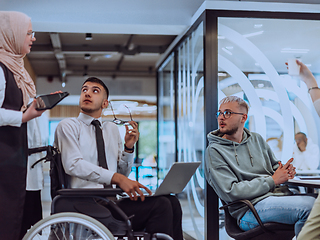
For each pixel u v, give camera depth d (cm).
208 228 330
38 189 242
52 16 396
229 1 352
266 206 242
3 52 206
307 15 358
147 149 1194
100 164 229
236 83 349
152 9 411
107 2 405
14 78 208
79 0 401
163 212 211
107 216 204
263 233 245
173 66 522
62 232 199
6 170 200
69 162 215
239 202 253
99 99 239
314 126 355
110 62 948
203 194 344
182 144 457
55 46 705
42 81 1054
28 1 393
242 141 279
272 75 354
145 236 206
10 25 205
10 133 202
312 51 358
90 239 198
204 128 346
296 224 230
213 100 344
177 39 480
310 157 353
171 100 536
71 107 1161
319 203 215
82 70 1001
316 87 358
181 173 212
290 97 354
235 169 264
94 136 238
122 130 724
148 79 1090
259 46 354
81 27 416
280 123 352
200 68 368
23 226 238
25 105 216
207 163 271
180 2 414
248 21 354
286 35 357
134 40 687
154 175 991
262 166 276
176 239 225
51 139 1144
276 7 355
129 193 207
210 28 349
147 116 1102
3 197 198
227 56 350
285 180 256
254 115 349
